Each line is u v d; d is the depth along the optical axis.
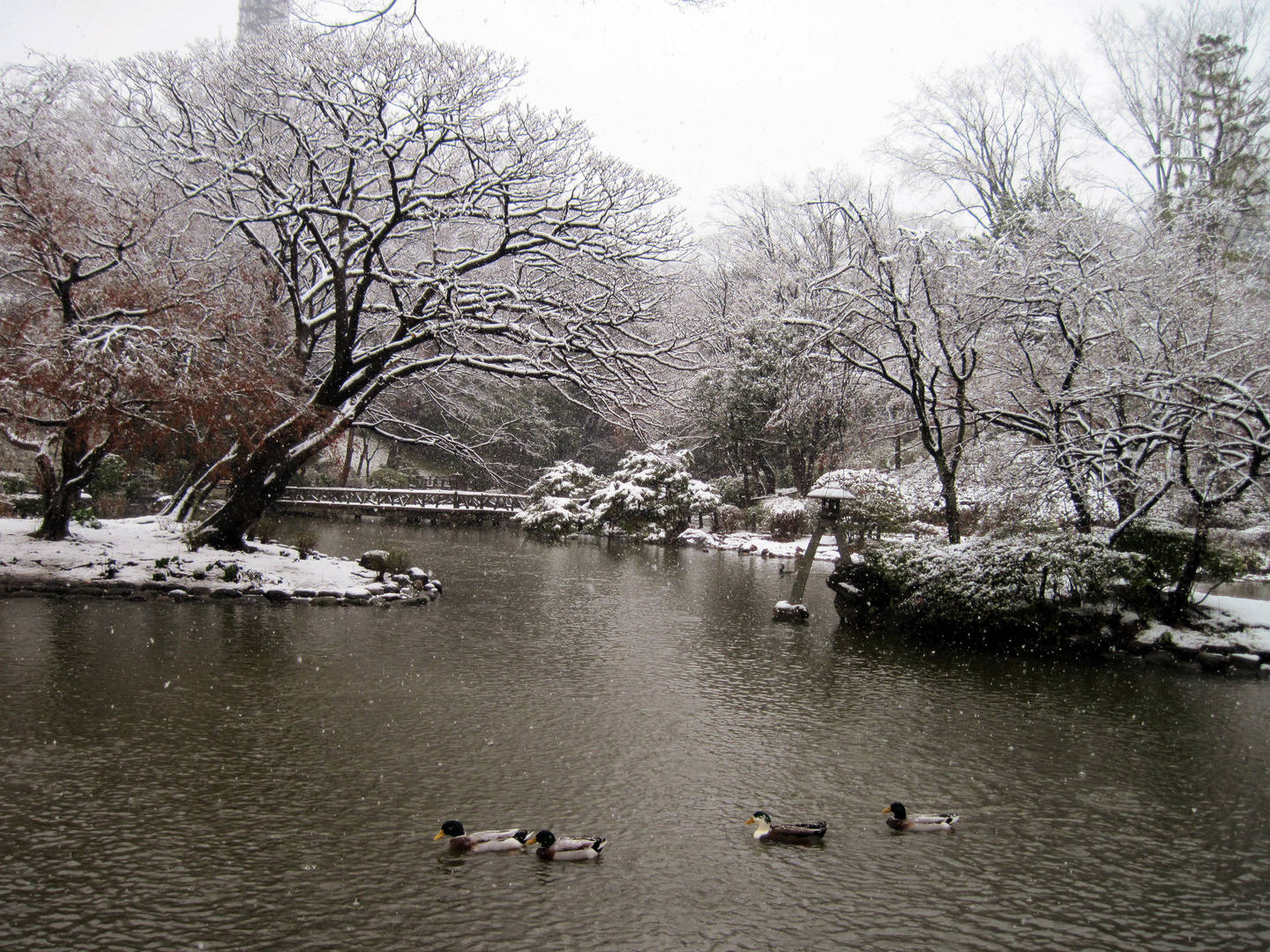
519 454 42.09
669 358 19.55
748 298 32.03
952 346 17.53
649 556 26.47
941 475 16.80
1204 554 14.31
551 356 18.64
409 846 5.81
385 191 19.53
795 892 5.47
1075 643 13.12
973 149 27.78
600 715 9.02
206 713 8.34
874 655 12.81
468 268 17.11
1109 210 17.88
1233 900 5.61
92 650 10.41
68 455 15.84
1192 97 23.22
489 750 7.74
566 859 5.73
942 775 7.71
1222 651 12.96
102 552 15.43
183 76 16.95
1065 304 15.95
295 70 16.27
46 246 13.93
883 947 4.89
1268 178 20.36
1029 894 5.59
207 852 5.56
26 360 13.16
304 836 5.88
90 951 4.44
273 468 17.17
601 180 17.55
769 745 8.33
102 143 17.34
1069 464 14.56
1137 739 9.02
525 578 19.84
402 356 18.83
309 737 7.84
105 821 5.93
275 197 16.73
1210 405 13.12
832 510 16.06
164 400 14.09
